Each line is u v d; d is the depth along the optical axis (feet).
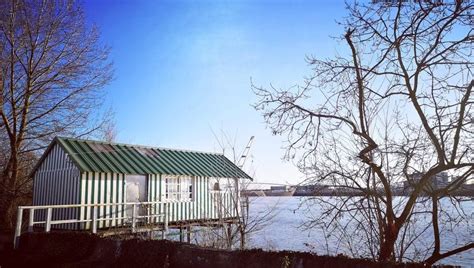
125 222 51.90
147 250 22.44
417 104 17.90
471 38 17.88
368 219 19.11
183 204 60.44
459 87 18.30
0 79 61.67
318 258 16.40
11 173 62.39
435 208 18.03
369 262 15.24
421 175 18.49
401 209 19.69
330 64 20.66
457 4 17.35
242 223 28.12
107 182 51.75
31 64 64.54
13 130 62.75
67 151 50.67
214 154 73.87
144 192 56.24
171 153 66.03
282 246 45.37
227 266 18.53
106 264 24.14
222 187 66.64
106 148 56.59
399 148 18.86
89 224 48.65
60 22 67.31
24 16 63.82
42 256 29.89
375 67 19.69
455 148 16.97
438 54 18.38
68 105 69.05
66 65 68.74
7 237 44.93
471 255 36.60
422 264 14.55
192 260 20.01
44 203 53.98
